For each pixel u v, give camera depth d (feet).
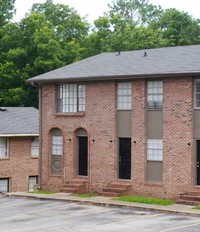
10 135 140.77
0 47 199.21
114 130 113.80
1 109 152.46
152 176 109.50
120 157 114.01
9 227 87.04
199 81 104.12
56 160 123.24
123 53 129.08
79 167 120.16
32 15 198.39
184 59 111.04
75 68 124.26
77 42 211.20
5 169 142.61
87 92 117.91
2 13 226.79
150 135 109.70
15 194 117.80
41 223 89.45
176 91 106.01
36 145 149.79
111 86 114.21
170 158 106.63
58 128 122.42
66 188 118.62
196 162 104.32
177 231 80.33
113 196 111.24
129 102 112.57
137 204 101.81
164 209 96.37
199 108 103.76
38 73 191.52
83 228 84.69
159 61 113.91
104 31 210.18
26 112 156.04
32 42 193.47
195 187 103.50
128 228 83.76
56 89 122.93
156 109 108.99
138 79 110.63
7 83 193.88
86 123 117.91
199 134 103.71
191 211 94.07
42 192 121.19
